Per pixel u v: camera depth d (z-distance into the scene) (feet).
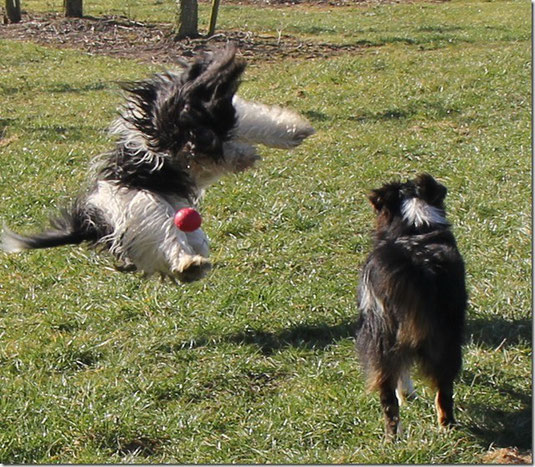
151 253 20.25
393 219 19.93
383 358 19.25
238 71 20.29
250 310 26.23
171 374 22.97
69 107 51.55
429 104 48.85
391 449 18.88
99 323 25.98
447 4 96.78
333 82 56.24
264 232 32.30
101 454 19.76
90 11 90.94
